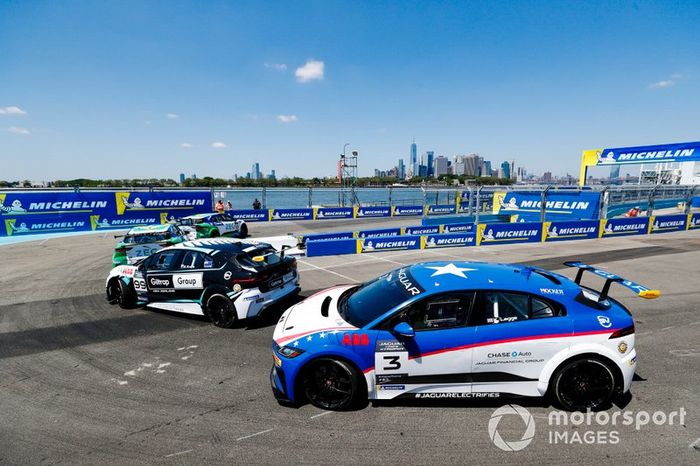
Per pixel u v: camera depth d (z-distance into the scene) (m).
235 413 3.87
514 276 3.97
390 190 29.11
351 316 4.04
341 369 3.80
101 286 9.26
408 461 3.12
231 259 6.28
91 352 5.45
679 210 25.80
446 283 3.85
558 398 3.69
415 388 3.76
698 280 8.68
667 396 4.01
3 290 8.99
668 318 6.27
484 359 3.65
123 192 20.73
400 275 4.43
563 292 3.76
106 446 3.40
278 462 3.15
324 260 12.34
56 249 14.88
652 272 9.55
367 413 3.80
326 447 3.32
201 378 4.63
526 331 3.62
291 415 3.81
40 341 5.90
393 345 3.70
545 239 15.35
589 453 3.18
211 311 6.33
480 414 3.75
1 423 3.79
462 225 17.19
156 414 3.89
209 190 23.28
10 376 4.78
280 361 3.89
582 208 17.77
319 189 28.23
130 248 9.88
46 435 3.58
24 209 18.17
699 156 19.33
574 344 3.58
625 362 3.58
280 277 6.52
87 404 4.10
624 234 16.33
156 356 5.28
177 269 6.59
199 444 3.40
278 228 21.78
